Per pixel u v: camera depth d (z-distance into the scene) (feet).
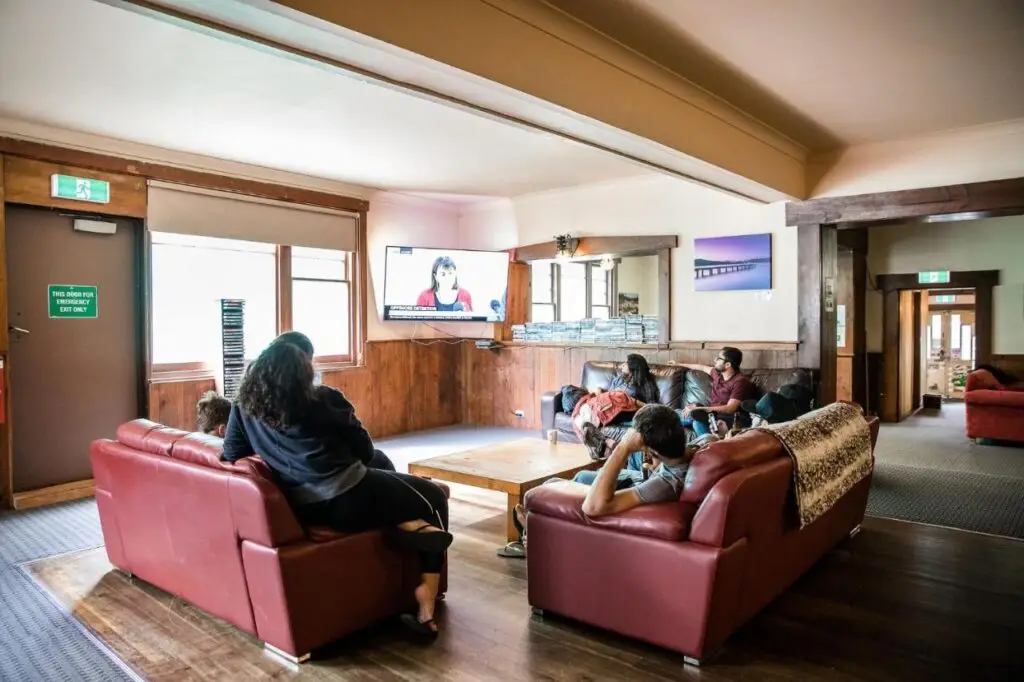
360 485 8.09
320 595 7.80
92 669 7.67
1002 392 21.03
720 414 16.01
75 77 12.01
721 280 19.36
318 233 20.65
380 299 22.58
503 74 8.97
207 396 10.12
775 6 9.41
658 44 10.75
